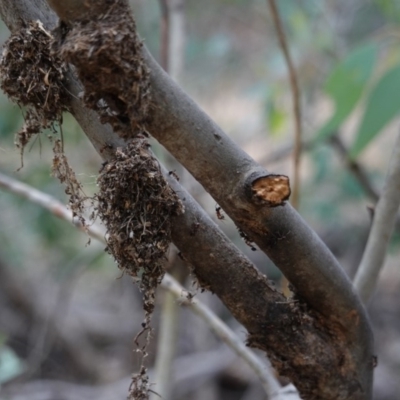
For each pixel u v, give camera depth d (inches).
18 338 119.7
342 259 113.3
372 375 35.3
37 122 32.1
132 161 31.3
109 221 31.7
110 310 137.1
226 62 115.8
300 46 89.2
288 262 32.9
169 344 51.4
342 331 34.2
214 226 32.5
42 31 31.0
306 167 124.6
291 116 91.7
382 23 102.5
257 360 39.6
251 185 31.2
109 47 29.1
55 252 117.3
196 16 111.3
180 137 30.8
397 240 95.0
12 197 95.3
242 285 33.0
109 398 94.3
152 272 31.9
